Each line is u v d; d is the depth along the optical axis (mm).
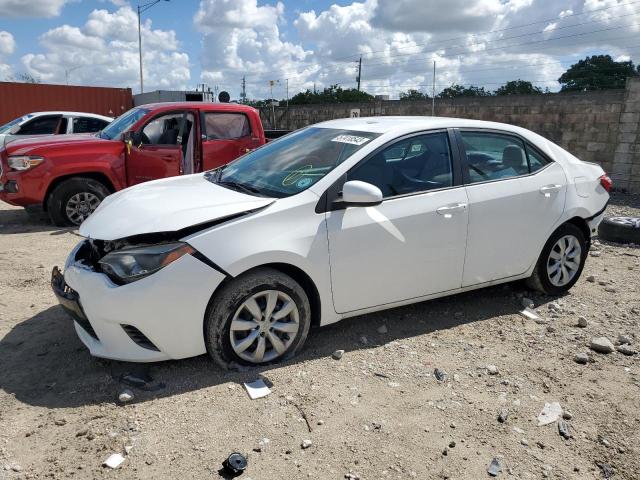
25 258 6293
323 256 3727
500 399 3424
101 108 24000
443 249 4230
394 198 4035
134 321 3314
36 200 7781
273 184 4062
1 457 2756
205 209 3580
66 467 2701
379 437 3010
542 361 3938
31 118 12258
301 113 26656
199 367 3641
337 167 3912
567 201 4887
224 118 8320
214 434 2975
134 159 8016
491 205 4418
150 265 3324
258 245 3496
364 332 4289
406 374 3680
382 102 22203
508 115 17531
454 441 3002
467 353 4016
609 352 4082
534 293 5207
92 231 3664
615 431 3146
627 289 5461
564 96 15945
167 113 8109
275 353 3727
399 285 4117
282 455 2830
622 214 10055
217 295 3479
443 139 4371
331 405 3279
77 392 3354
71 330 4230
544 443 3020
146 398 3293
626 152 13133
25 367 3664
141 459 2768
